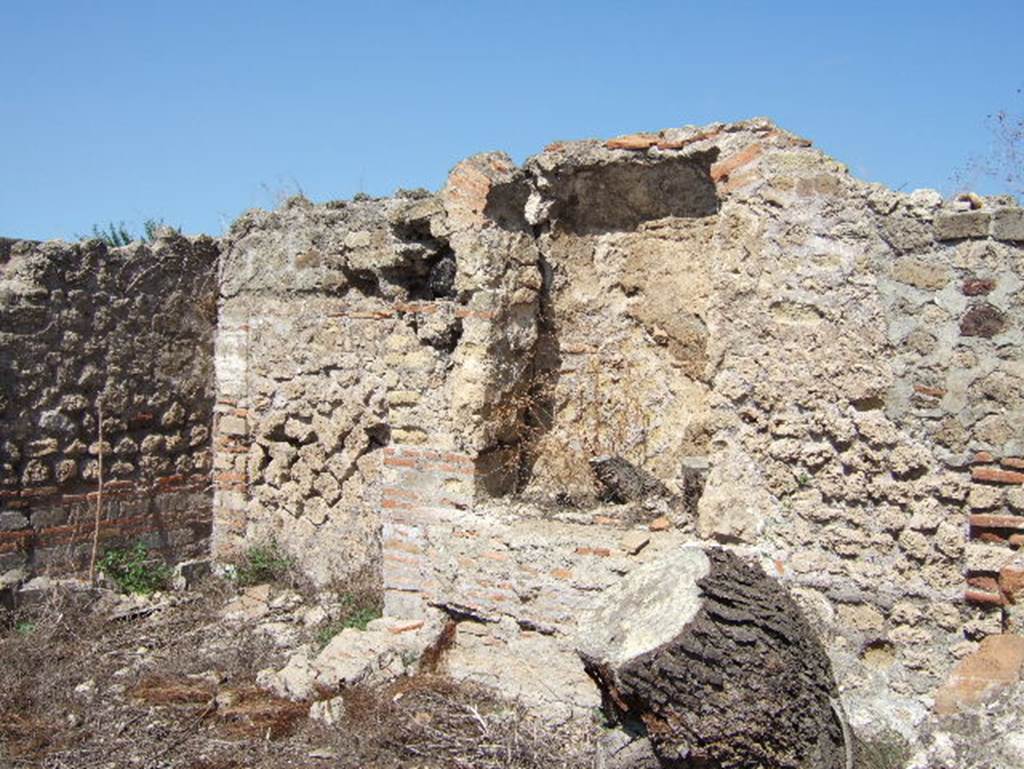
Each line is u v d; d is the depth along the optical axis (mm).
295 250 8828
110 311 8688
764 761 4746
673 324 7434
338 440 8555
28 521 8211
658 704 4688
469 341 7277
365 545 8438
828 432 5938
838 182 5902
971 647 5625
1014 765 4699
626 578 5379
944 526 5684
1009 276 5520
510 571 6914
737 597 4895
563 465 7660
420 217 7703
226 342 9406
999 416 5551
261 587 8836
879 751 5398
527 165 7438
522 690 6777
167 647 7648
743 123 6227
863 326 5840
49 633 7645
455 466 7344
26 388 8148
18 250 8250
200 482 9484
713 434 6281
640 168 7168
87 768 5754
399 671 6926
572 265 7824
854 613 5887
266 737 6121
